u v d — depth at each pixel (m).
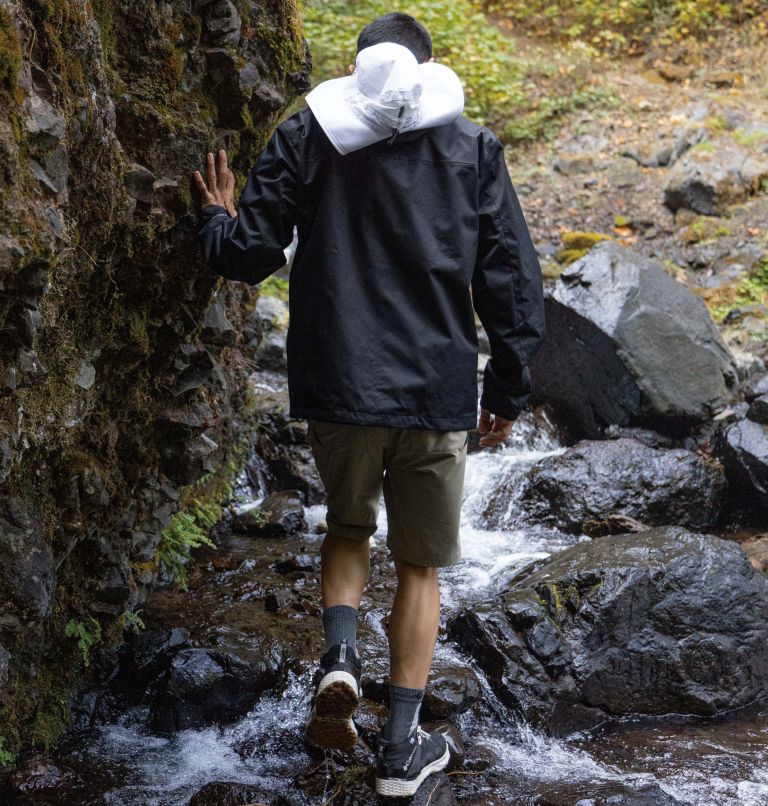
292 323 2.34
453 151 2.31
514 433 5.77
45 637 2.68
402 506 2.44
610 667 3.20
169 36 2.49
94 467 2.62
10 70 1.87
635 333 5.52
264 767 2.72
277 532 4.50
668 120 9.32
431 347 2.26
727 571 3.45
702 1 10.75
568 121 9.62
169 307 2.76
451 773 2.69
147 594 3.46
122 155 2.41
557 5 11.27
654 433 5.57
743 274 7.29
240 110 2.70
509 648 3.12
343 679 2.25
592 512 4.80
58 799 2.51
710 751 2.96
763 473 4.84
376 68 2.22
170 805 2.52
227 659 3.00
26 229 1.89
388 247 2.27
